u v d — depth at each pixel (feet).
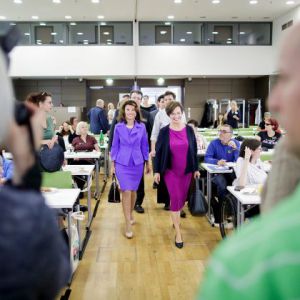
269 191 2.54
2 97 1.83
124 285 9.41
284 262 1.30
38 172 2.28
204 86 42.06
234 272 1.41
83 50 36.78
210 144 15.24
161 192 14.25
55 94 41.04
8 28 2.19
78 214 9.88
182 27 37.58
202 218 14.83
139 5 31.99
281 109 1.68
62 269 1.99
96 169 17.84
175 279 9.73
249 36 37.99
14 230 1.72
